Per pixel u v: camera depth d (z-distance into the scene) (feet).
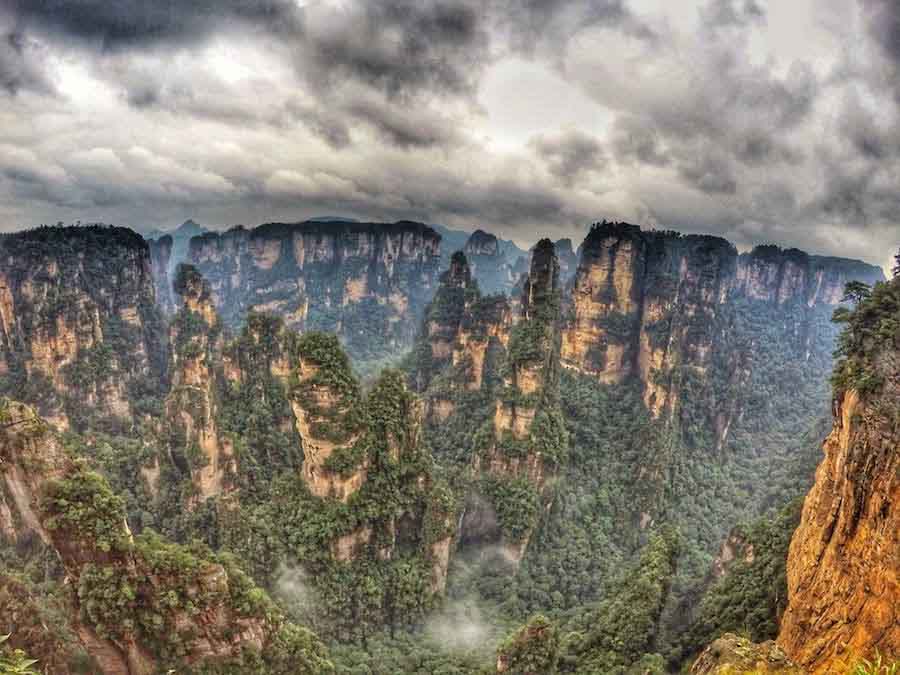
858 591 94.22
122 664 122.21
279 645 137.49
